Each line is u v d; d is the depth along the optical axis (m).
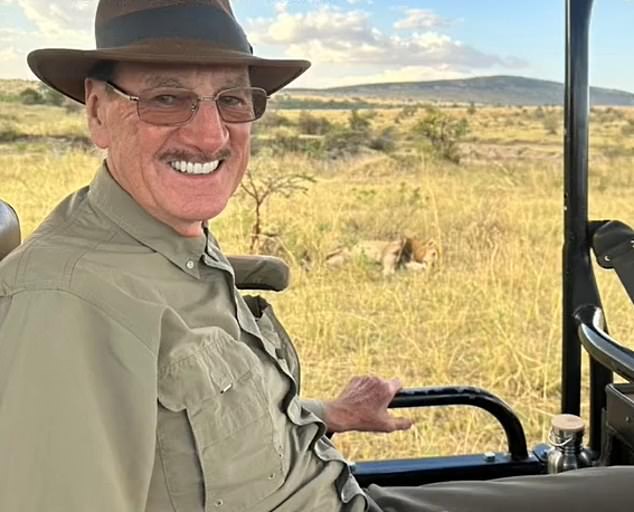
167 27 1.17
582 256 1.90
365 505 1.38
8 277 1.00
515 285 3.24
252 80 1.46
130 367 0.98
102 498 0.91
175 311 1.10
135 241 1.14
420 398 1.79
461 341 2.98
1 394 0.92
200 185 1.17
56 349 0.94
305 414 1.35
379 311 3.09
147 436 0.97
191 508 1.07
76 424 0.91
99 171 1.18
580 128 1.87
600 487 1.44
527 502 1.41
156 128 1.15
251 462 1.14
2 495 0.89
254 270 1.68
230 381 1.11
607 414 1.71
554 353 2.93
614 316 2.83
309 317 3.02
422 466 1.84
